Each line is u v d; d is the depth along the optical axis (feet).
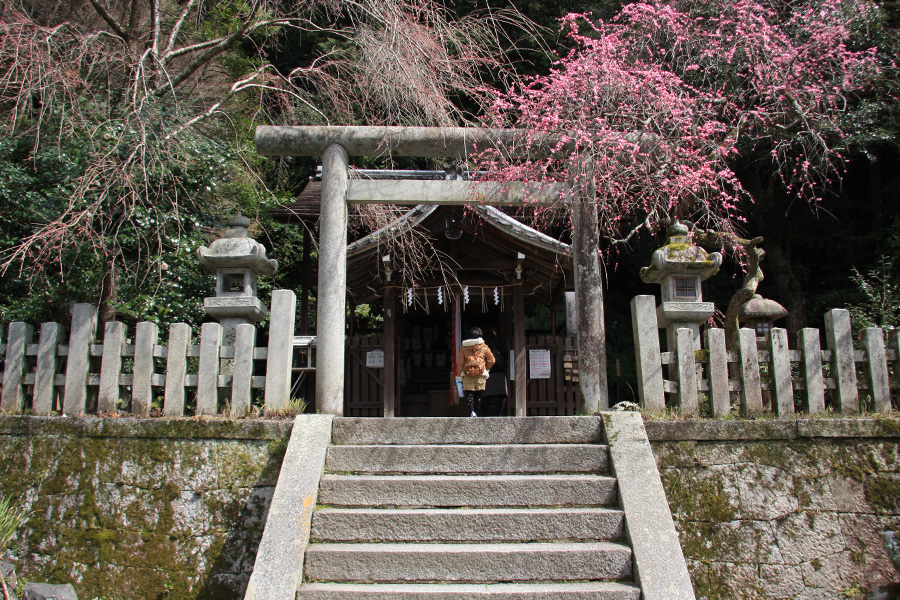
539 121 16.40
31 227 17.56
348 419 13.16
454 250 25.46
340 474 12.21
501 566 10.13
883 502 12.45
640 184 16.63
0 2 18.60
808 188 34.17
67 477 12.80
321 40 35.17
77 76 17.52
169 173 17.56
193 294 22.25
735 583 11.94
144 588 12.07
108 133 16.42
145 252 18.70
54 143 18.37
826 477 12.60
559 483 11.55
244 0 24.20
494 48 25.32
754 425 12.85
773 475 12.60
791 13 24.95
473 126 17.99
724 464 12.67
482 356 22.13
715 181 17.31
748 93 23.41
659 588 9.45
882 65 25.13
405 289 26.21
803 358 13.83
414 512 10.96
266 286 35.04
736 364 14.01
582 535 10.77
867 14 24.97
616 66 16.83
